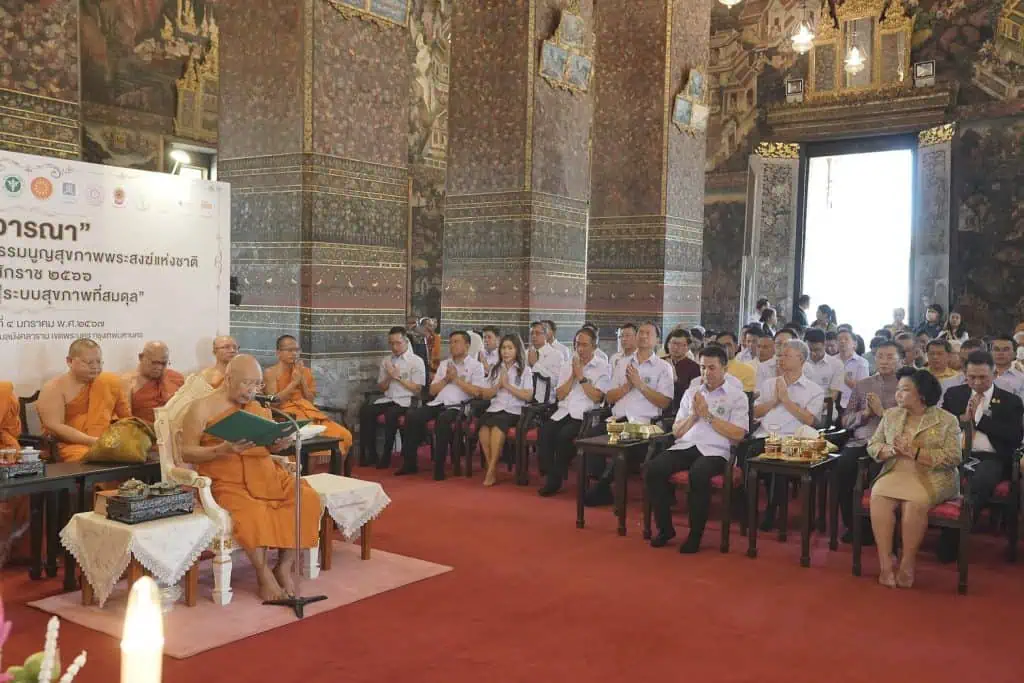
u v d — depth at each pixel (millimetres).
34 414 7363
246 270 10914
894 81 19625
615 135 15414
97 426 6961
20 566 6305
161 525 5191
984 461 7035
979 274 18641
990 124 18453
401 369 10562
